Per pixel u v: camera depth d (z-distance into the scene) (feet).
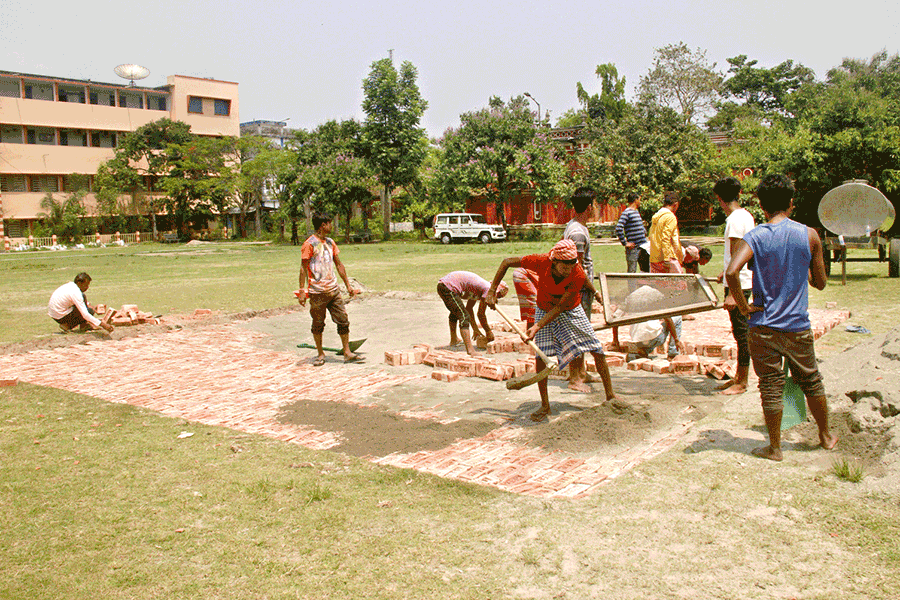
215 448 16.65
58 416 19.86
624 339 27.86
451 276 26.58
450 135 136.67
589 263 22.17
